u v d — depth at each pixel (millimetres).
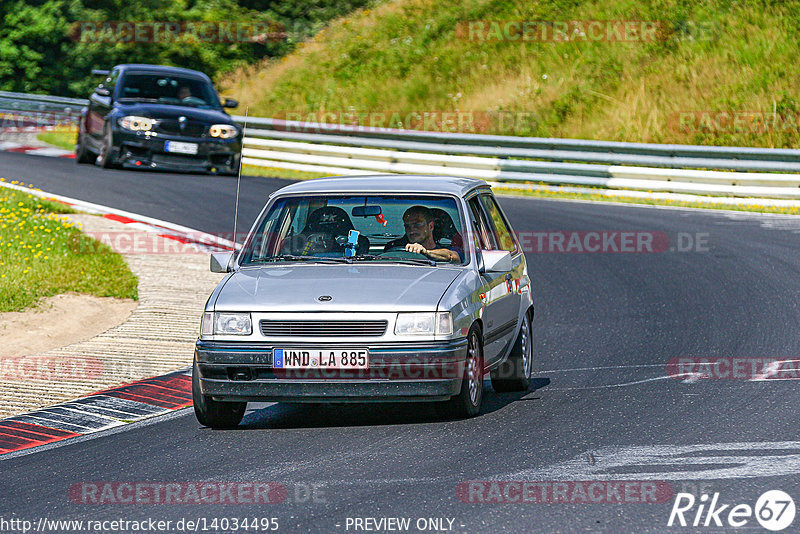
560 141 82625
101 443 26781
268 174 90125
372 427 27297
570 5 118875
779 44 103688
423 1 131500
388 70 118812
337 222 30500
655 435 25516
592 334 40625
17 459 25531
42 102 120750
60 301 44125
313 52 130250
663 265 53969
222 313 26797
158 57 150375
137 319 42125
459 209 30234
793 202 73125
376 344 25984
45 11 147375
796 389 30141
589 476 22094
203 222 63438
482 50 116250
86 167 84500
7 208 59375
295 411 30094
